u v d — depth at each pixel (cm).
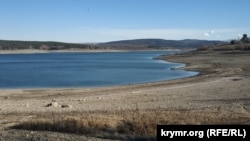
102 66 10388
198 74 6556
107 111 2506
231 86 4434
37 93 4225
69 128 1656
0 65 11662
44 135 1531
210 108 2638
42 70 9050
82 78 6606
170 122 1695
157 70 8012
